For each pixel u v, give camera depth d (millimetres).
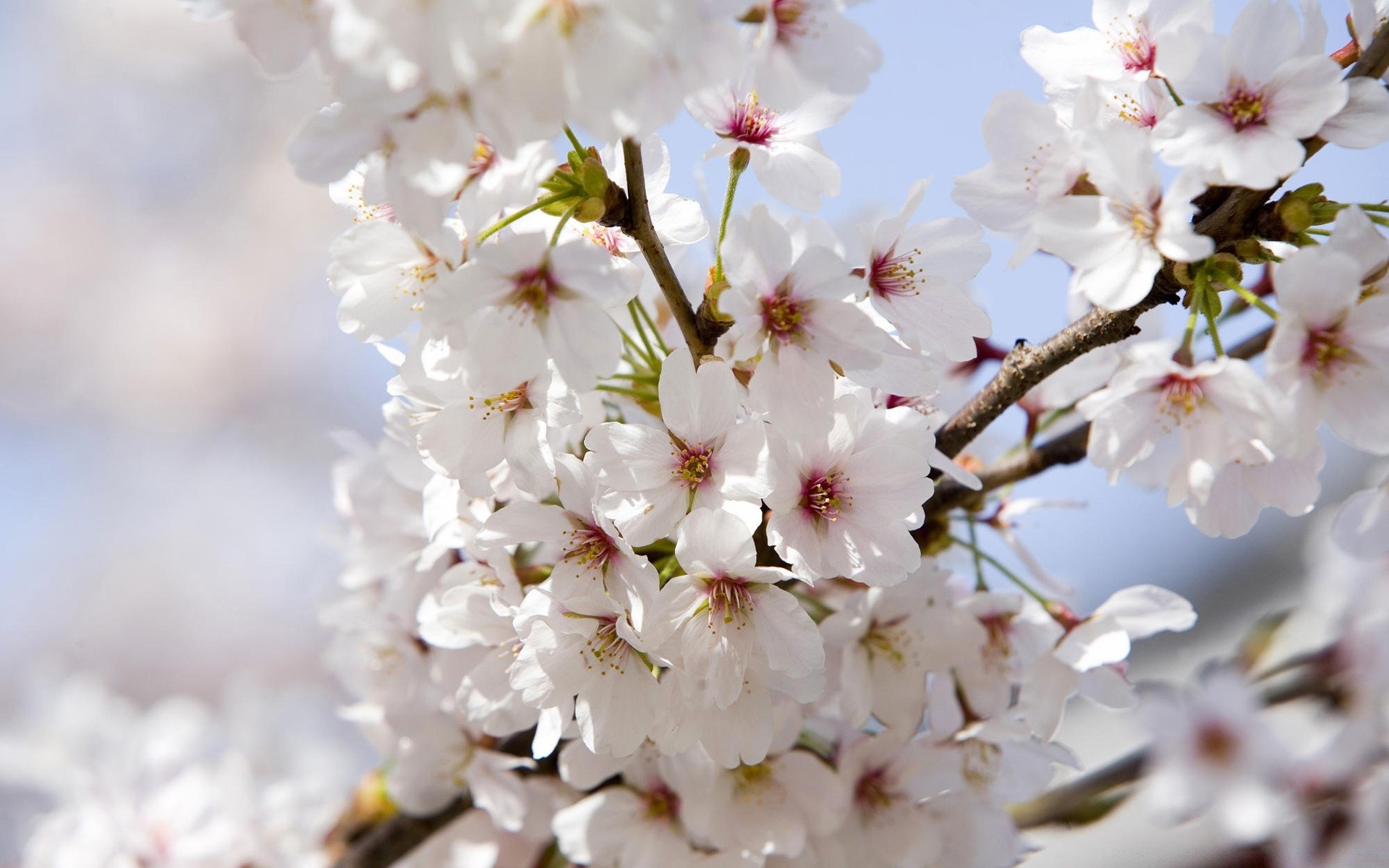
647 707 677
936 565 733
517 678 680
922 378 675
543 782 739
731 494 663
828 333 662
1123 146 652
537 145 649
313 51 634
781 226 656
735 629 667
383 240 670
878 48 646
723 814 716
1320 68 654
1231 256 667
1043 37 690
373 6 614
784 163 691
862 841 725
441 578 725
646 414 716
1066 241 658
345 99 632
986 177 684
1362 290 656
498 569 692
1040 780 737
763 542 689
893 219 682
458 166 633
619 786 727
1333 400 659
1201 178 650
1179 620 721
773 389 660
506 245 647
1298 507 678
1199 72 658
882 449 673
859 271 684
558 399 669
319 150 645
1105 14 688
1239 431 662
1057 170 668
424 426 679
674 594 664
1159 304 675
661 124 625
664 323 721
